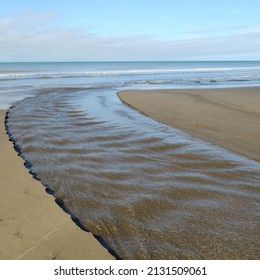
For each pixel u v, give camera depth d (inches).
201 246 131.3
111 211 158.4
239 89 732.7
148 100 542.0
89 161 231.6
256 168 220.1
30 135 305.3
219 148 266.1
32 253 123.0
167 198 173.6
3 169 208.8
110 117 403.5
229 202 169.9
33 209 155.3
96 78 1294.3
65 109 468.4
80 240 131.7
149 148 266.4
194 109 451.2
